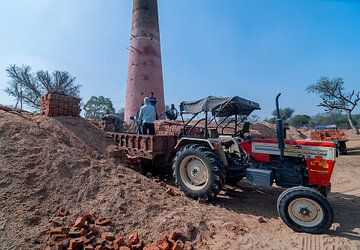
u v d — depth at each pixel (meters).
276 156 4.84
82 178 4.32
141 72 20.72
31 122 5.67
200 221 3.78
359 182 7.35
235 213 4.56
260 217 4.23
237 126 6.80
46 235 3.10
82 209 3.70
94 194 4.05
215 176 4.79
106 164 4.94
